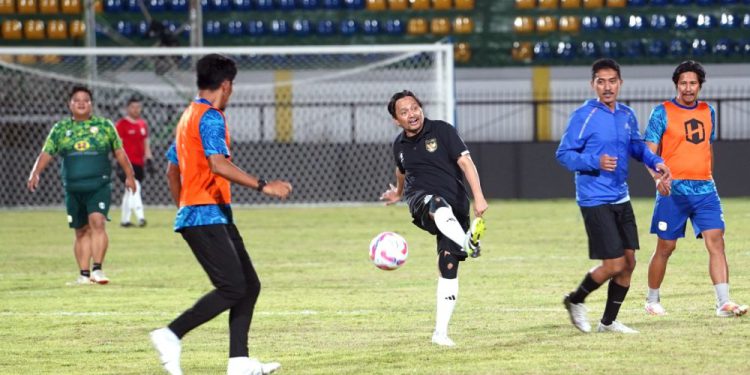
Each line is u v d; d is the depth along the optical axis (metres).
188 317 18.50
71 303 29.83
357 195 71.19
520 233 48.38
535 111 73.00
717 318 24.75
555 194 70.38
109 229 53.78
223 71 18.58
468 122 78.38
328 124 76.81
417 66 78.38
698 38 78.81
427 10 79.81
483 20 79.56
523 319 25.41
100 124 33.56
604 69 22.44
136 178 54.22
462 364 19.95
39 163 33.25
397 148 22.56
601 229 22.11
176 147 19.38
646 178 69.69
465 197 22.36
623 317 25.23
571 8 79.31
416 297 29.78
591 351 20.94
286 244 45.94
